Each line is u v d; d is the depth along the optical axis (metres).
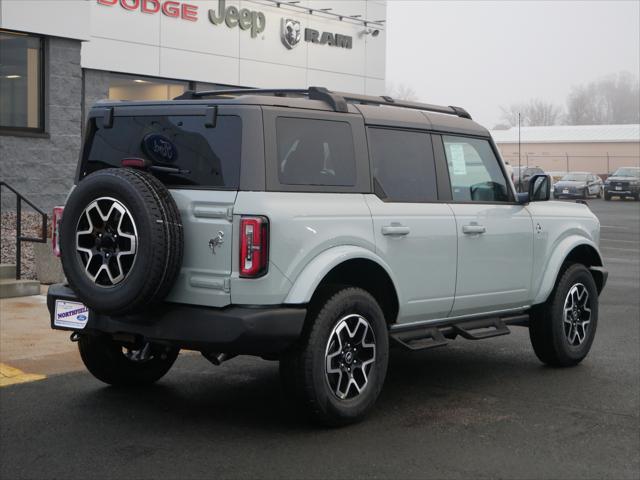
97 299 5.57
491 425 6.10
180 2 22.11
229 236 5.53
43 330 8.94
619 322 10.49
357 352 6.04
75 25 16.59
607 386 7.30
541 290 7.71
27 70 16.22
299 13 25.16
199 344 5.56
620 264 17.47
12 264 11.10
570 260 8.46
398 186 6.52
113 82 21.08
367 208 6.16
